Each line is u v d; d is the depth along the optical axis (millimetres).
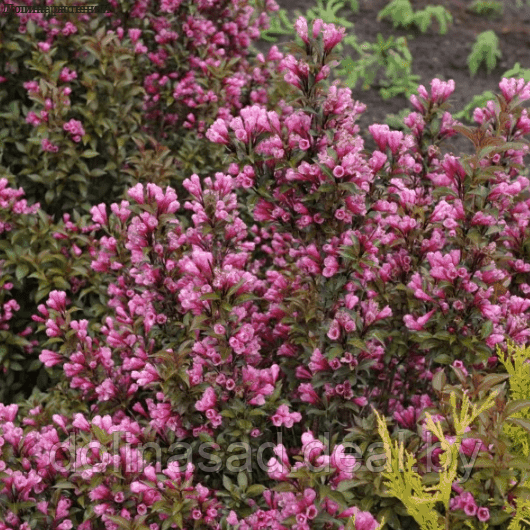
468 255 3357
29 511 3125
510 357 3502
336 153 3125
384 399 3730
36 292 4793
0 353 4609
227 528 2973
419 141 4090
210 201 3336
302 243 3473
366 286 3582
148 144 5848
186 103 5660
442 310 3357
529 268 3842
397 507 2980
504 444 2709
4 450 3193
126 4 5676
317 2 9445
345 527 2555
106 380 3600
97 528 3326
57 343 4805
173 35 5551
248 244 3643
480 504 2834
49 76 5047
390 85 8172
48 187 5258
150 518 3131
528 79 7672
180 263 3416
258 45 8539
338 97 3254
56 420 3305
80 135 5148
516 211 3900
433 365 3885
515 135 3787
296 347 3674
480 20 9641
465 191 3320
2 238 4883
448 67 8547
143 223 3434
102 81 5133
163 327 3664
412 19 9188
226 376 3242
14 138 5324
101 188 5344
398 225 3426
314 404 3430
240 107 5656
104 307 4602
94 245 4645
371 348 3309
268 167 3367
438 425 2703
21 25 5387
